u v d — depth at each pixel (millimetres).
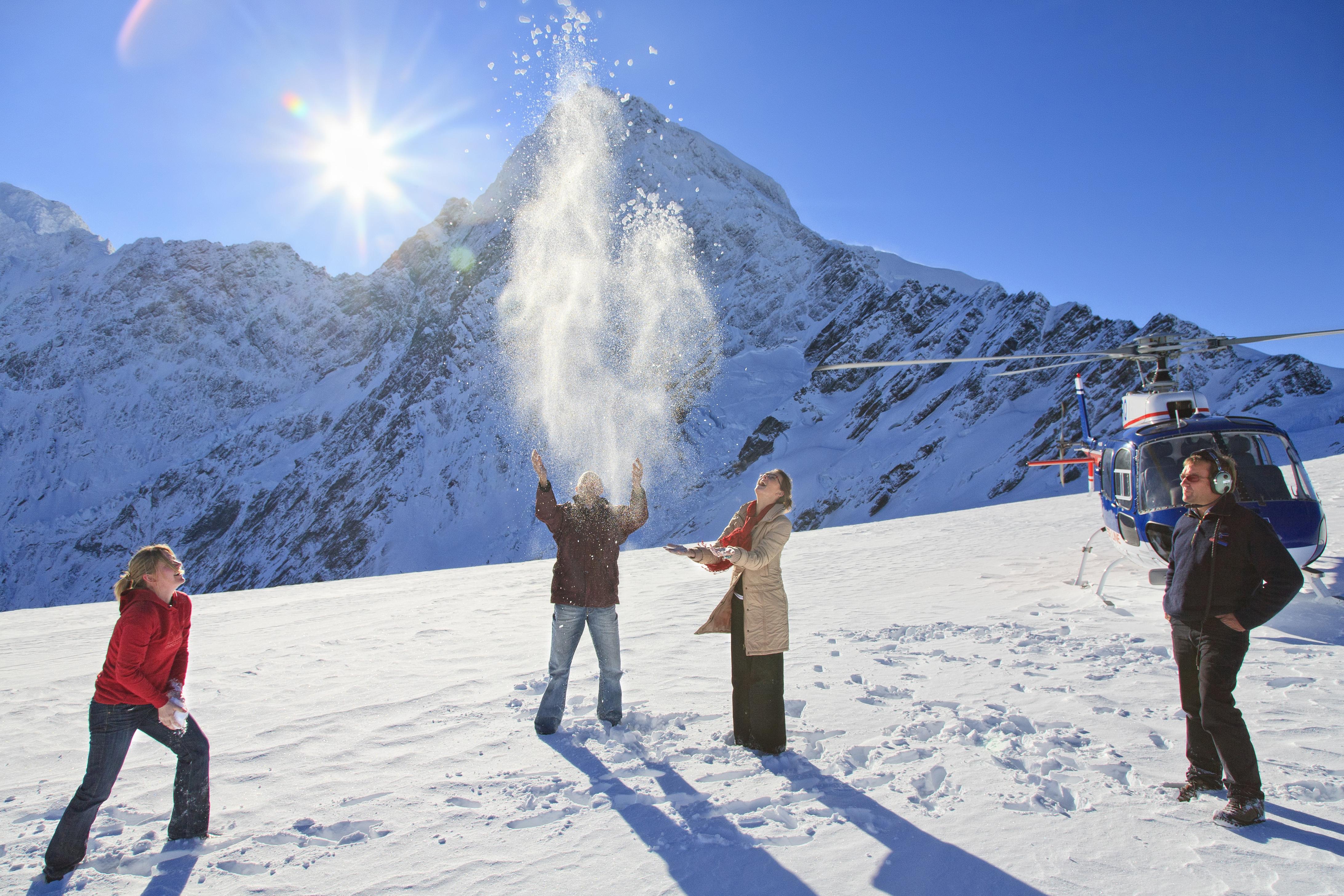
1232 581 3135
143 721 3244
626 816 3385
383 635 8500
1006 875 2742
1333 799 3215
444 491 166625
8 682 7156
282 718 5148
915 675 5367
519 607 10383
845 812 3299
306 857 3139
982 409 103625
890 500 96438
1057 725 4230
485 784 3811
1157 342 8312
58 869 3061
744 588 4172
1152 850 2857
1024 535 14352
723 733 4457
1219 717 3098
